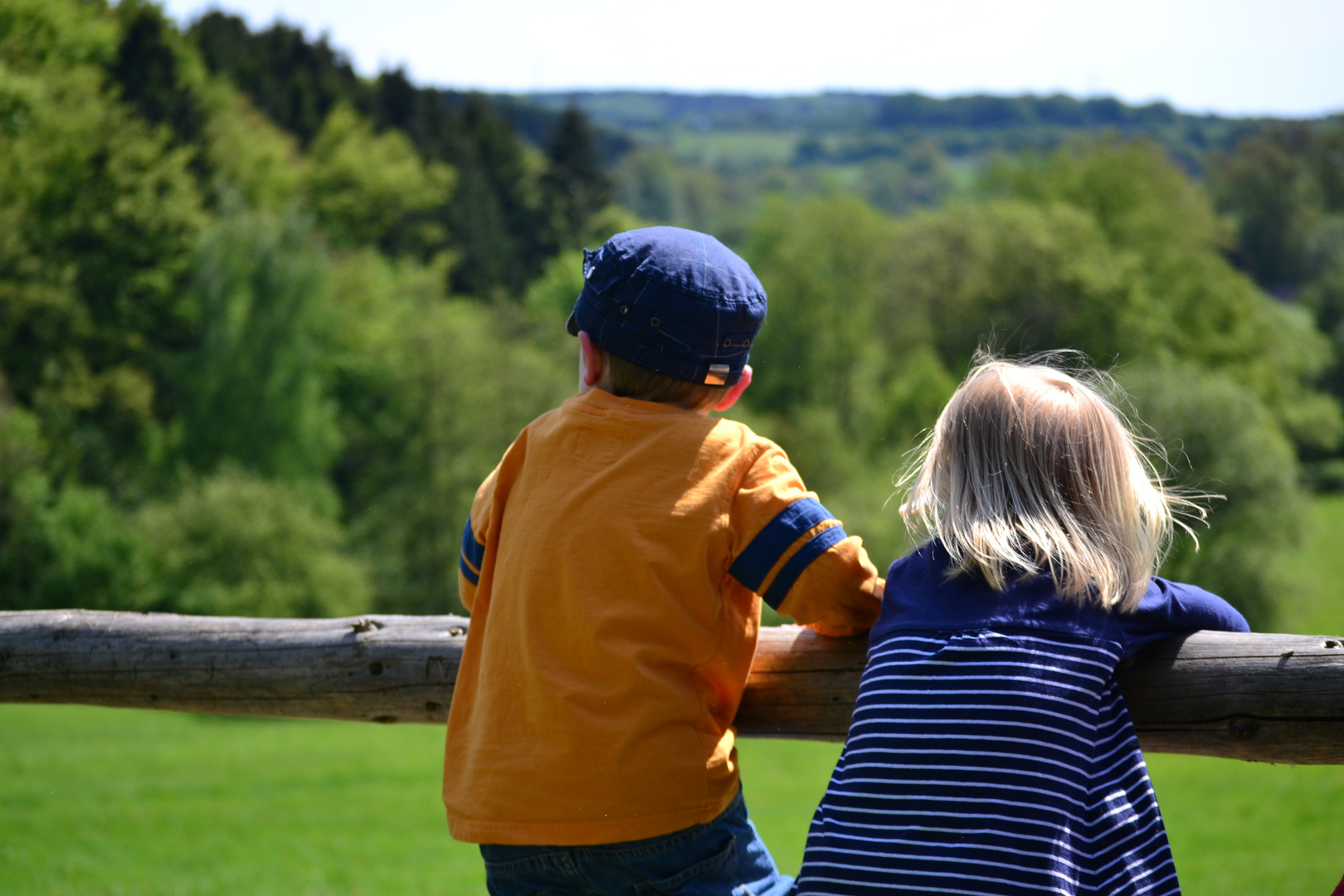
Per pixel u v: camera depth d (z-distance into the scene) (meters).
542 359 42.09
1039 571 1.45
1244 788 18.00
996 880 1.26
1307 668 1.47
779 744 24.67
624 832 1.42
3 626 2.37
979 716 1.36
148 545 32.81
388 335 41.81
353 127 56.84
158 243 39.56
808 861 1.40
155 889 11.31
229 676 2.19
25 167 36.94
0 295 35.66
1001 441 1.52
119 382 37.16
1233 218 77.38
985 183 53.88
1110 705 1.40
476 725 1.54
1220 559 30.08
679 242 1.59
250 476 35.91
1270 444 31.41
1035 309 43.16
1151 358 41.88
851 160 169.88
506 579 1.56
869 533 32.72
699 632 1.49
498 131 65.81
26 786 19.64
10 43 38.44
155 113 46.44
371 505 38.25
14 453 32.50
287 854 14.36
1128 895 1.29
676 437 1.54
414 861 14.02
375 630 2.12
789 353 42.91
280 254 40.38
